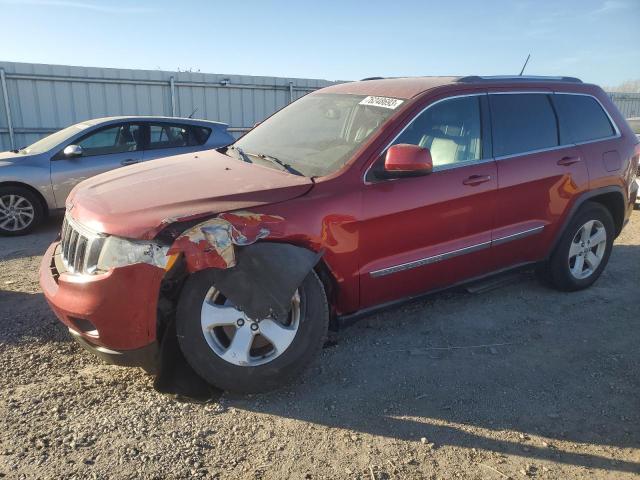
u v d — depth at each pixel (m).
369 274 3.56
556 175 4.49
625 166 5.07
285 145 4.11
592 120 4.98
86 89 14.55
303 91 18.25
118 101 15.07
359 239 3.46
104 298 2.90
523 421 3.08
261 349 3.26
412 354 3.80
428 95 3.91
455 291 4.24
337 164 3.56
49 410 3.03
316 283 3.26
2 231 7.30
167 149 8.34
